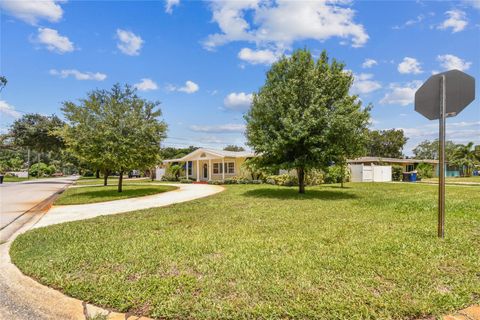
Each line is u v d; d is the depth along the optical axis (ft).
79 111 46.73
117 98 49.11
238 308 8.38
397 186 61.16
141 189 59.16
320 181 67.56
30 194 54.29
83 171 180.45
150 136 49.06
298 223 20.54
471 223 19.69
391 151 158.81
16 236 19.04
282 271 11.07
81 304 9.00
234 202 33.96
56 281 10.55
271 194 43.57
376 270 11.04
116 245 15.33
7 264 12.99
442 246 14.19
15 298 9.53
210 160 90.22
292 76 41.98
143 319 8.10
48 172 184.34
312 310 8.14
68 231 19.29
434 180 90.74
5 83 83.15
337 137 39.50
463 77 15.16
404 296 8.86
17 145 102.32
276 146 39.34
